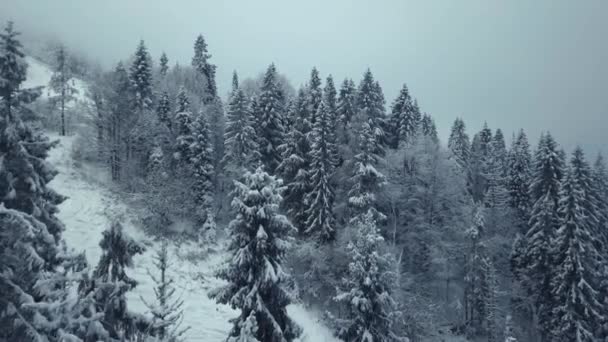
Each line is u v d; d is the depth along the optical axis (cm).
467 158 4934
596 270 2802
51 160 3381
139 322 995
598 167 4228
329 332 2645
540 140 3684
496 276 3278
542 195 3338
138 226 2975
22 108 1052
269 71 4088
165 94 4297
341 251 2823
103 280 970
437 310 3219
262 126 3669
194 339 2091
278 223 1261
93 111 3894
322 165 2992
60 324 771
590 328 2575
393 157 3641
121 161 3641
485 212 3706
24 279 900
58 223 1187
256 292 1201
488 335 2984
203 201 3391
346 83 4331
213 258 3022
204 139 3544
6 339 827
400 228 3550
